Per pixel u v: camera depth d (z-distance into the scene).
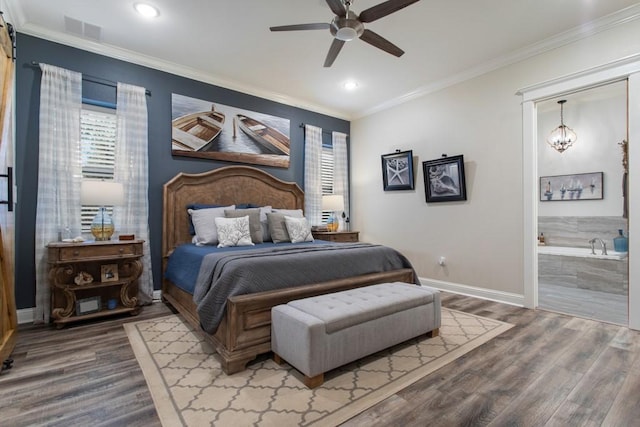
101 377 1.92
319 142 5.18
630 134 2.75
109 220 3.16
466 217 3.97
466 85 3.99
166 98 3.83
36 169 3.04
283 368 2.06
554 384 1.85
